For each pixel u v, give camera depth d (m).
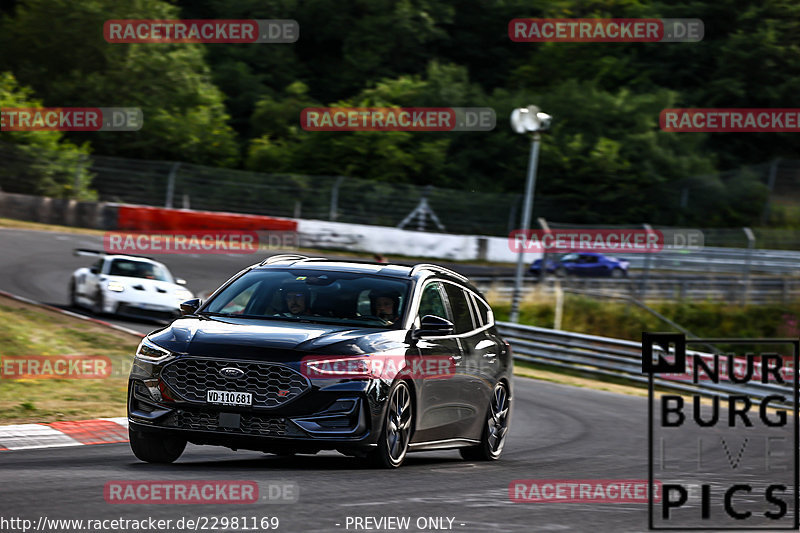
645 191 170.12
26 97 176.50
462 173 178.88
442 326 27.64
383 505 19.81
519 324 95.50
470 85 195.12
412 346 27.20
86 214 135.38
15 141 155.88
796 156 191.38
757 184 163.12
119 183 149.38
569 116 182.00
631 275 108.12
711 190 165.62
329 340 25.39
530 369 85.75
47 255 104.88
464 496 21.94
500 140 182.75
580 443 41.22
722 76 195.50
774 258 110.06
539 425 48.41
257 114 193.38
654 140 173.50
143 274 75.44
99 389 45.22
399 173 173.25
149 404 25.09
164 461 26.78
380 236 138.38
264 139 181.12
